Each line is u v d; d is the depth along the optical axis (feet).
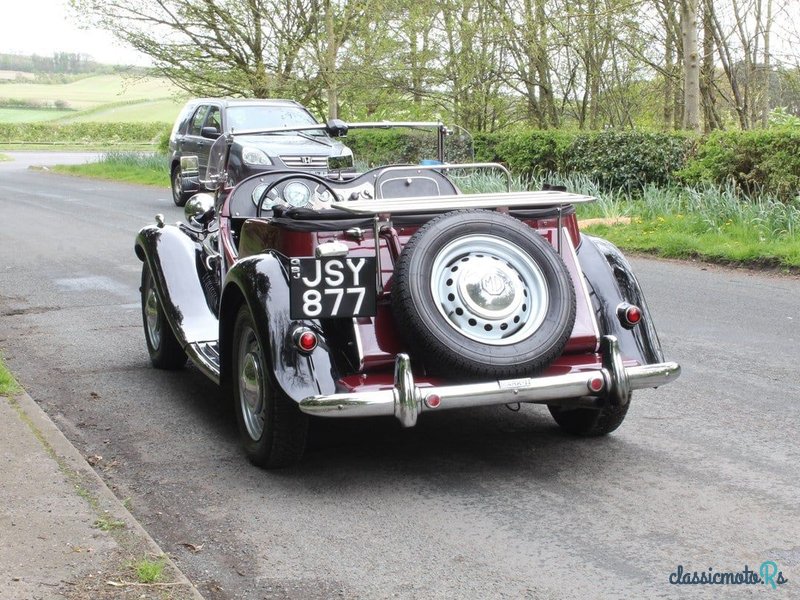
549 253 15.20
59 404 20.72
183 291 20.36
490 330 14.60
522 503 14.79
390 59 71.46
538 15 67.21
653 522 13.94
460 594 11.89
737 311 28.99
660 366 15.53
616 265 16.90
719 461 16.46
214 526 14.19
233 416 19.75
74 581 11.75
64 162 141.90
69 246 45.93
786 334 25.89
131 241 47.37
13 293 34.09
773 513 14.17
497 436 18.16
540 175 58.13
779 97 74.33
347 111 78.38
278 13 77.87
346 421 19.16
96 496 14.42
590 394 15.08
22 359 24.72
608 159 54.60
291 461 16.19
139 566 12.04
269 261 15.67
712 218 43.29
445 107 73.87
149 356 24.86
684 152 52.47
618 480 15.67
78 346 26.08
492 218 15.08
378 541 13.53
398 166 19.65
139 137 238.89
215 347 19.10
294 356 14.80
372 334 14.96
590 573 12.39
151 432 18.74
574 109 74.28
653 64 65.46
